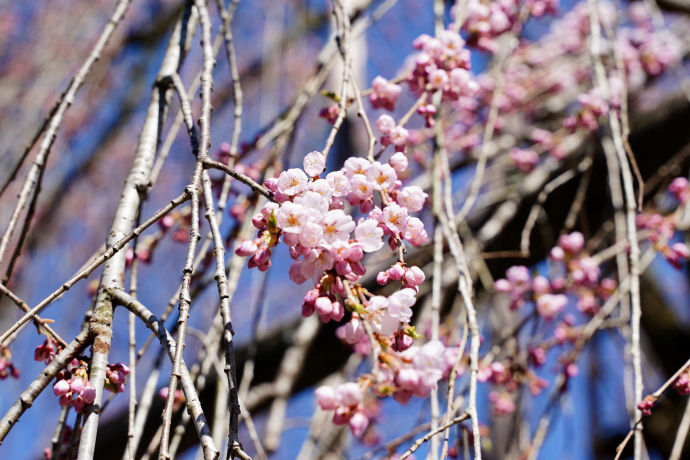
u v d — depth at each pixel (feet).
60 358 4.22
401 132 4.63
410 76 5.03
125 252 4.53
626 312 5.83
